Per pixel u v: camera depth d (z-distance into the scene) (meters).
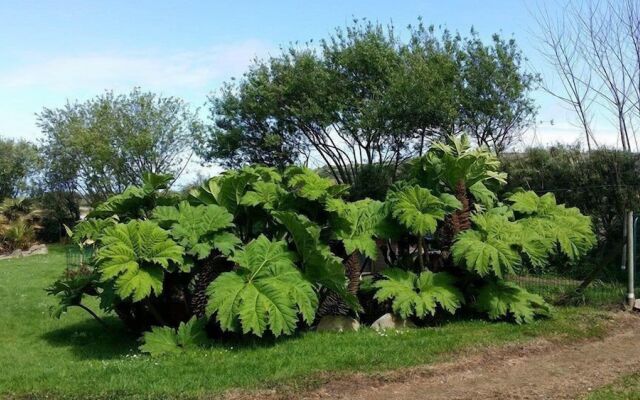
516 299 8.69
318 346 7.44
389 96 23.14
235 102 28.75
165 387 5.97
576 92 14.90
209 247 8.02
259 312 7.27
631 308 9.20
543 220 9.74
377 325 8.59
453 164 9.14
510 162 15.22
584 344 7.69
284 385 6.01
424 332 8.09
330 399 5.77
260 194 8.70
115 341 9.09
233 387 5.97
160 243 7.82
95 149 36.94
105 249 7.61
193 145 36.81
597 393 5.81
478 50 23.03
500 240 8.72
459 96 22.72
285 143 29.23
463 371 6.58
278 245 8.18
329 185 8.91
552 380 6.29
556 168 14.06
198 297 8.10
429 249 9.84
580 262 11.78
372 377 6.27
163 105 38.62
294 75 26.50
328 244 9.01
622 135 13.78
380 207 9.41
